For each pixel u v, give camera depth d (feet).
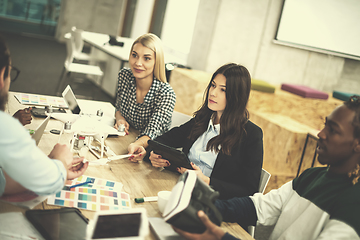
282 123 13.10
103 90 20.48
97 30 37.06
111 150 5.88
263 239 8.57
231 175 5.57
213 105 5.48
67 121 5.19
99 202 4.09
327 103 16.30
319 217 3.91
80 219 3.64
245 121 5.50
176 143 6.42
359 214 3.49
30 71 21.47
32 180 3.03
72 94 6.70
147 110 7.20
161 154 5.24
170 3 25.36
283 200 4.56
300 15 17.88
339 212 3.62
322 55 19.36
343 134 3.70
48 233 3.29
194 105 14.83
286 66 18.78
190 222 3.34
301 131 12.26
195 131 6.03
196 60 17.78
